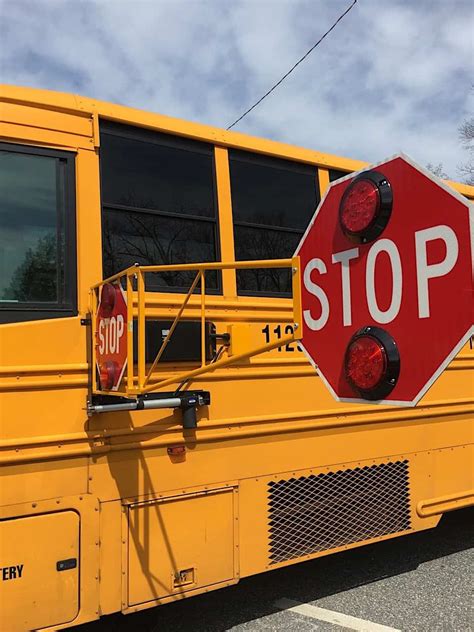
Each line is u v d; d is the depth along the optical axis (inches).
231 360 86.4
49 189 106.0
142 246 115.3
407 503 145.5
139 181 116.3
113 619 123.3
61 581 98.0
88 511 101.5
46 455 97.7
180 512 111.7
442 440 153.8
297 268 78.2
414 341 68.7
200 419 115.4
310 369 131.6
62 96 109.7
